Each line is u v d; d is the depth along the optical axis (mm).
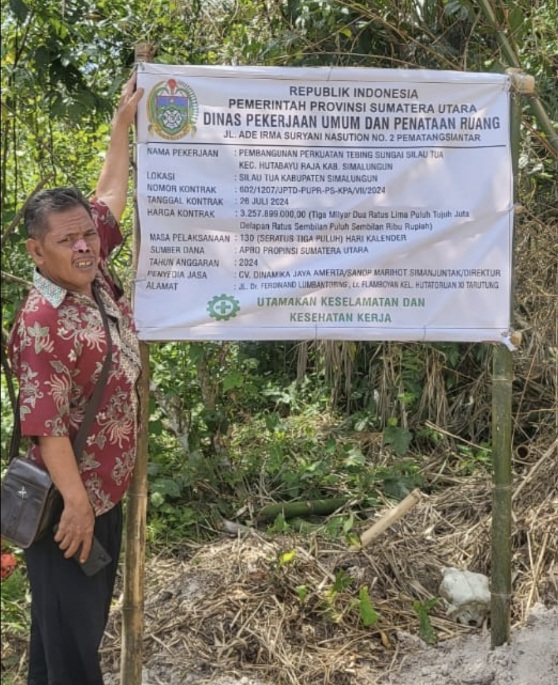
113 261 4160
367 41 3967
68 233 2178
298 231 2789
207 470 4176
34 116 4148
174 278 2770
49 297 2191
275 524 3613
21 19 3393
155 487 3924
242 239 2781
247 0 4016
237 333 2799
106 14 4102
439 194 2811
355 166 2785
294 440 4699
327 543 3578
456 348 4566
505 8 3215
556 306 3697
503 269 2838
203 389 4352
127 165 2695
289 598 3184
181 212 2750
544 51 3789
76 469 2197
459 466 4391
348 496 4051
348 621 3098
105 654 3020
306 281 2799
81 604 2311
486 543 3482
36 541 2271
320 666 2883
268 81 2732
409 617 3139
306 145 2768
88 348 2197
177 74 2713
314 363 5473
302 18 3752
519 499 3689
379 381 4910
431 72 2764
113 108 3881
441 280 2836
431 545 3619
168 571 3504
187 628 3078
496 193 2818
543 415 4359
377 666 2904
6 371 3711
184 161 2740
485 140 2807
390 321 2836
